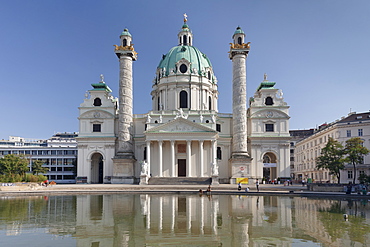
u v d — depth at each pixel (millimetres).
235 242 16734
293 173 122500
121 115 73125
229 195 44250
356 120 76750
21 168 76812
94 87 80188
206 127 69188
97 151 76188
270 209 28484
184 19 93062
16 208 30016
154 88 86938
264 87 78250
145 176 64312
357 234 18484
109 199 38562
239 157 69875
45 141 142250
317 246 15977
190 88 80750
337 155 69062
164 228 20125
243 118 71438
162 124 69625
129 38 75562
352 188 45281
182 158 73250
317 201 36031
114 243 16609
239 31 73312
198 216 24484
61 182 103750
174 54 84812
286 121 75812
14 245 16359
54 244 16500
